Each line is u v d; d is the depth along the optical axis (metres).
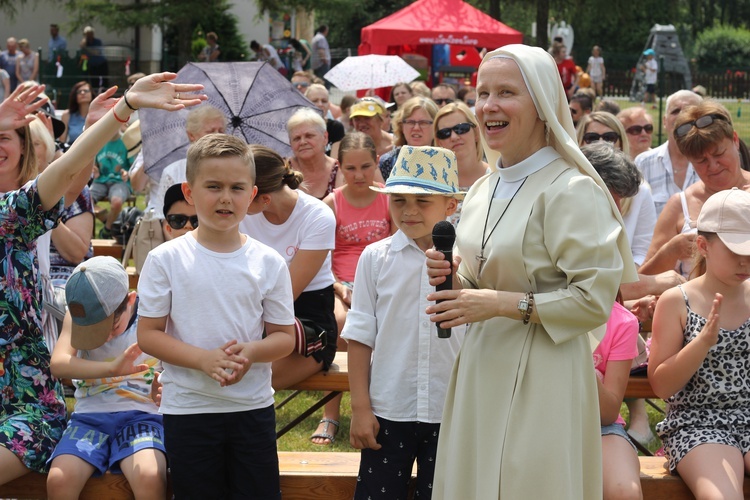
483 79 3.48
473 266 3.61
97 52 29.47
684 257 5.50
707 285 4.32
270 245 5.02
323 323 5.05
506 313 3.36
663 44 28.78
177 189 5.23
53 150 5.58
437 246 3.49
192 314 3.87
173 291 3.88
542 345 3.47
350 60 15.46
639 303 4.84
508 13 50.19
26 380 4.25
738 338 4.23
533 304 3.33
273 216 5.02
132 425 4.28
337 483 4.37
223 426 3.91
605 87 32.09
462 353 3.71
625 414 6.91
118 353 4.33
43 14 35.53
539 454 3.39
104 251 9.04
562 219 3.35
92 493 4.16
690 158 5.69
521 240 3.41
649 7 50.09
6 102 4.33
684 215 5.95
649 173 7.71
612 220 3.45
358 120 9.66
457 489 3.58
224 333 3.87
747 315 4.26
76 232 5.86
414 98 8.16
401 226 4.11
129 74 29.22
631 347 4.33
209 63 8.44
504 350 3.52
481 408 3.54
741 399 4.27
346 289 6.14
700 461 4.11
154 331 3.86
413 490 4.32
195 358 3.77
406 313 4.10
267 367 4.05
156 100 3.92
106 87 29.05
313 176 7.61
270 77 8.41
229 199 3.84
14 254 4.20
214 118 7.14
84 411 4.34
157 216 7.30
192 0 28.97
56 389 4.40
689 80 27.94
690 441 4.20
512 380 3.48
